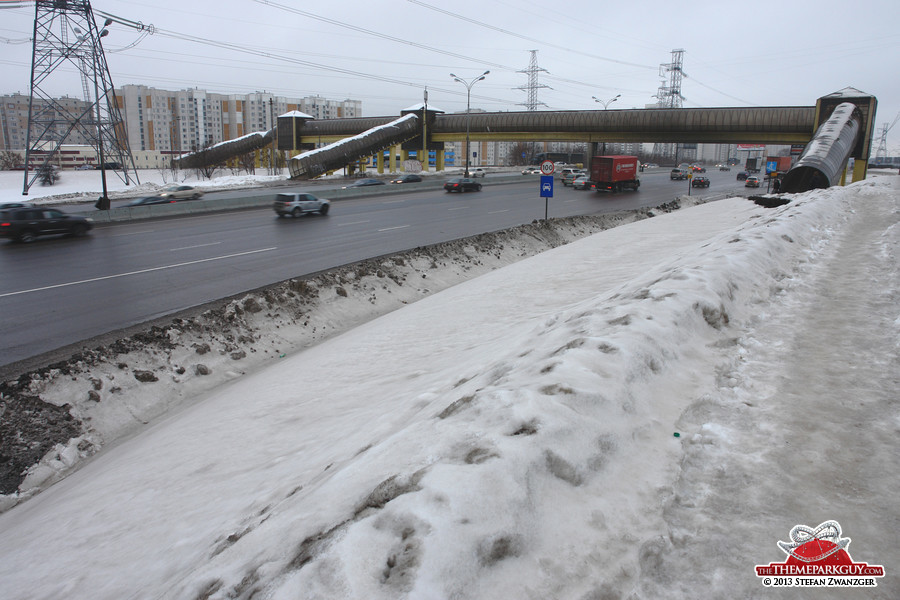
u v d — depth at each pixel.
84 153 139.50
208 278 16.09
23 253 19.52
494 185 59.84
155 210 30.31
